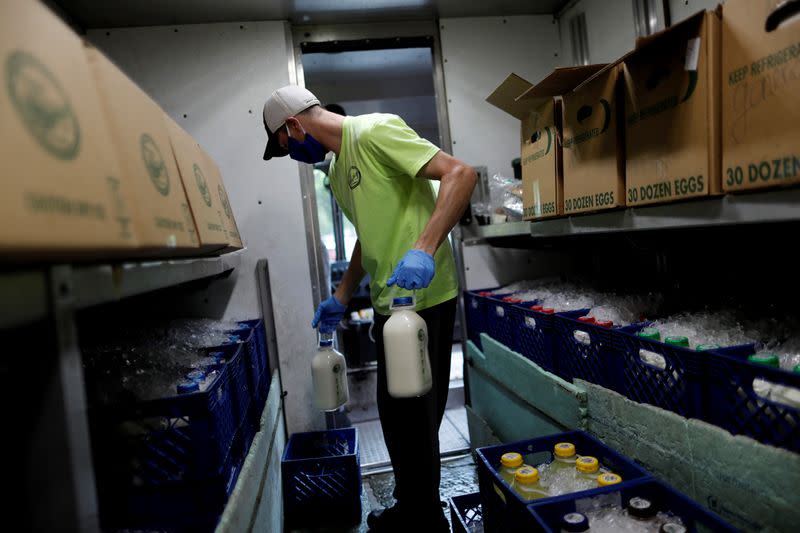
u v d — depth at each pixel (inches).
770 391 35.7
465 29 103.6
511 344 79.4
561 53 106.0
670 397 45.7
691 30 37.2
